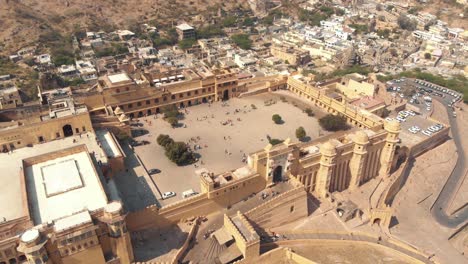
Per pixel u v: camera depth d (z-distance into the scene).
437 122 164.38
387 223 110.62
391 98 181.12
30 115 120.50
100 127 119.62
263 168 99.75
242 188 98.00
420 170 144.75
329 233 99.62
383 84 193.38
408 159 144.00
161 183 104.56
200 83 148.12
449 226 122.56
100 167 98.38
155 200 96.81
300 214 102.81
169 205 89.88
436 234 117.75
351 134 120.88
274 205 96.06
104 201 80.75
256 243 84.00
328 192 113.44
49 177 87.12
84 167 91.75
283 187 103.25
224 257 84.12
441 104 192.38
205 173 95.31
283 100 158.38
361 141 113.31
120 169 107.62
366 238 100.38
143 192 99.56
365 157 119.44
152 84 145.00
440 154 155.62
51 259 71.12
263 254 87.62
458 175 147.38
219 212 96.88
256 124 138.88
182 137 128.38
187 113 144.75
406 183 137.88
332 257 92.50
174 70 159.25
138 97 136.50
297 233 97.75
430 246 110.81
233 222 88.94
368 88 168.88
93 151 106.31
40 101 131.25
